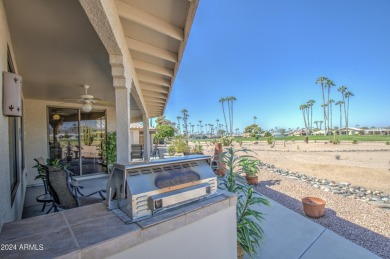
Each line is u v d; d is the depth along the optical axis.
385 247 2.57
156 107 7.52
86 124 6.19
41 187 5.04
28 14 1.74
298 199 4.52
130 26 2.26
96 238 0.86
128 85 2.52
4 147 1.27
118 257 0.87
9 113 1.33
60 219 1.06
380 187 6.11
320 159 13.01
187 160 1.41
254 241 2.09
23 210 3.36
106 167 6.26
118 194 1.18
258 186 5.61
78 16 1.80
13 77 1.39
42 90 4.34
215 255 1.28
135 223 1.00
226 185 2.30
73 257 0.76
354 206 4.10
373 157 13.72
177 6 2.06
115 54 2.14
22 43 2.25
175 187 1.22
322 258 2.28
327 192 5.13
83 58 2.69
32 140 5.24
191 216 1.15
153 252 0.98
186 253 1.12
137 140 17.23
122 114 2.41
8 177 1.40
